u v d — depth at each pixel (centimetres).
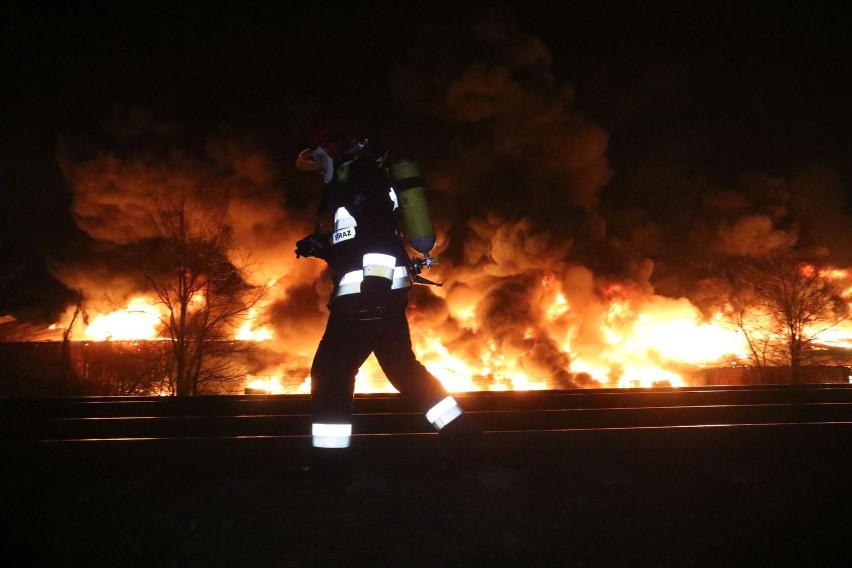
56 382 2331
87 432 479
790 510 281
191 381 2183
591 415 508
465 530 258
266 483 326
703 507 286
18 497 309
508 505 290
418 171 323
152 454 358
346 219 317
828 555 231
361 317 301
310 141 330
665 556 231
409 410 636
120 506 293
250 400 672
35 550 237
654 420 511
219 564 225
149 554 234
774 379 2395
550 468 361
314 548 239
